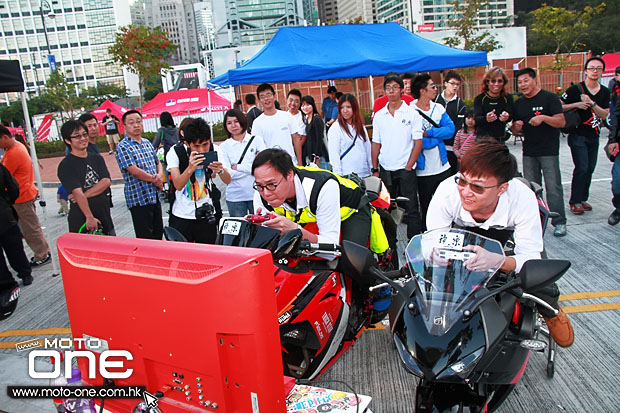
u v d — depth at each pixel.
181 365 1.77
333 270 3.23
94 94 92.12
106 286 1.93
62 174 5.34
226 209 9.34
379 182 4.32
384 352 4.02
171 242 1.83
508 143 15.15
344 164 6.46
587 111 6.78
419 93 5.99
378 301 3.93
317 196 3.27
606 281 4.92
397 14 106.31
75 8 160.25
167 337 1.78
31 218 6.93
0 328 5.05
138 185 5.52
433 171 6.11
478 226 2.93
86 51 163.12
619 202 6.43
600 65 6.66
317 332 2.98
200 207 4.77
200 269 1.66
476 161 2.54
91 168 5.45
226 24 131.75
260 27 135.00
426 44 9.80
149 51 30.91
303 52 9.17
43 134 23.80
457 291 2.38
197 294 1.66
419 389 2.52
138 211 5.55
